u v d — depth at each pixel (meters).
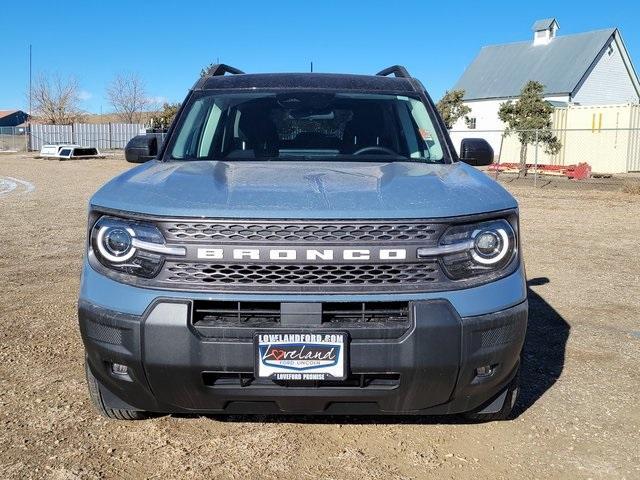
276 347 2.73
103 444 3.29
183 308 2.76
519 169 25.34
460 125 44.91
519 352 3.04
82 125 52.12
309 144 4.10
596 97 41.06
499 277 2.92
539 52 43.16
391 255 2.77
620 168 28.47
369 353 2.74
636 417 3.69
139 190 3.07
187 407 2.94
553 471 3.11
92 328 2.92
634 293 6.57
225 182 3.18
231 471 3.06
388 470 3.09
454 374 2.83
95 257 2.97
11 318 5.47
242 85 4.55
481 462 3.18
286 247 2.75
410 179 3.27
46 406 3.72
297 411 2.94
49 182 20.61
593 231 10.95
